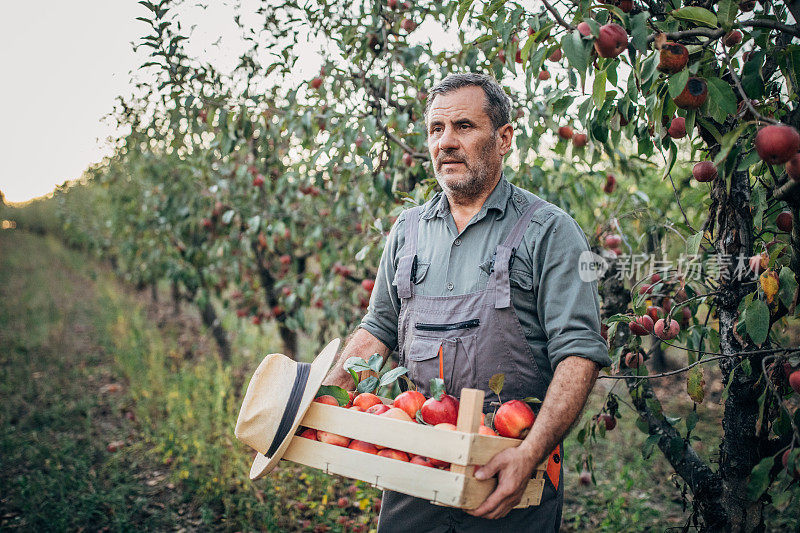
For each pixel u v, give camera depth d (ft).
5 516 11.45
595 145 7.71
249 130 10.06
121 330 28.84
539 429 4.41
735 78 4.42
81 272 58.34
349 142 8.96
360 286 12.82
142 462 14.21
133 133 13.30
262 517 11.03
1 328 31.37
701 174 5.56
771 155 4.16
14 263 69.77
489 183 5.41
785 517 9.50
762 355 5.57
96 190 34.42
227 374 18.26
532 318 5.19
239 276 18.93
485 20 6.56
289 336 18.10
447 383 5.26
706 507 6.27
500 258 5.15
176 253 22.40
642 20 4.55
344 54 9.48
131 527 11.09
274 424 4.78
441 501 4.04
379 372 5.48
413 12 9.22
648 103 5.35
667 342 6.25
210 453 13.16
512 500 4.21
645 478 12.54
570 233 5.09
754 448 5.68
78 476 12.99
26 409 18.17
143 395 18.51
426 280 5.55
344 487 12.37
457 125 5.33
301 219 14.16
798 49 4.74
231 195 16.46
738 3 4.40
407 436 4.27
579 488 12.41
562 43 4.73
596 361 4.70
